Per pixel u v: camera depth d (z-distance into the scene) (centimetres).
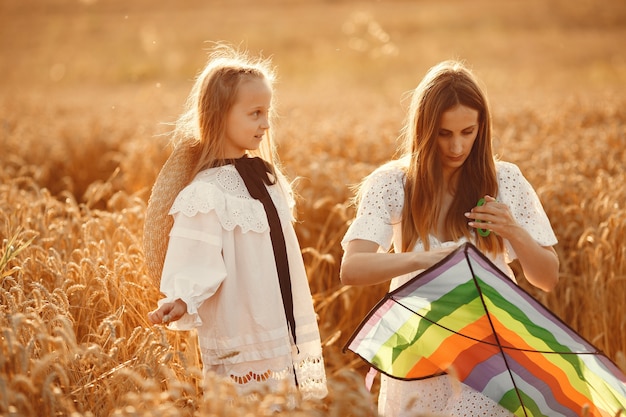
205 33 3534
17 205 431
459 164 266
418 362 273
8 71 2750
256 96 279
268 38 3406
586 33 3369
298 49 3206
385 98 1445
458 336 265
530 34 3384
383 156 708
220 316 272
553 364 257
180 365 283
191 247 267
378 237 269
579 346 241
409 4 4478
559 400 267
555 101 1129
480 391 264
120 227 367
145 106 1270
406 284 246
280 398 214
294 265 294
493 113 991
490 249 270
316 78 2464
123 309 292
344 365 417
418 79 2259
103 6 4525
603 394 255
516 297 233
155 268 288
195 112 288
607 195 444
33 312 258
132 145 797
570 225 438
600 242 396
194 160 287
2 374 223
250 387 273
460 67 266
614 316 396
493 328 254
